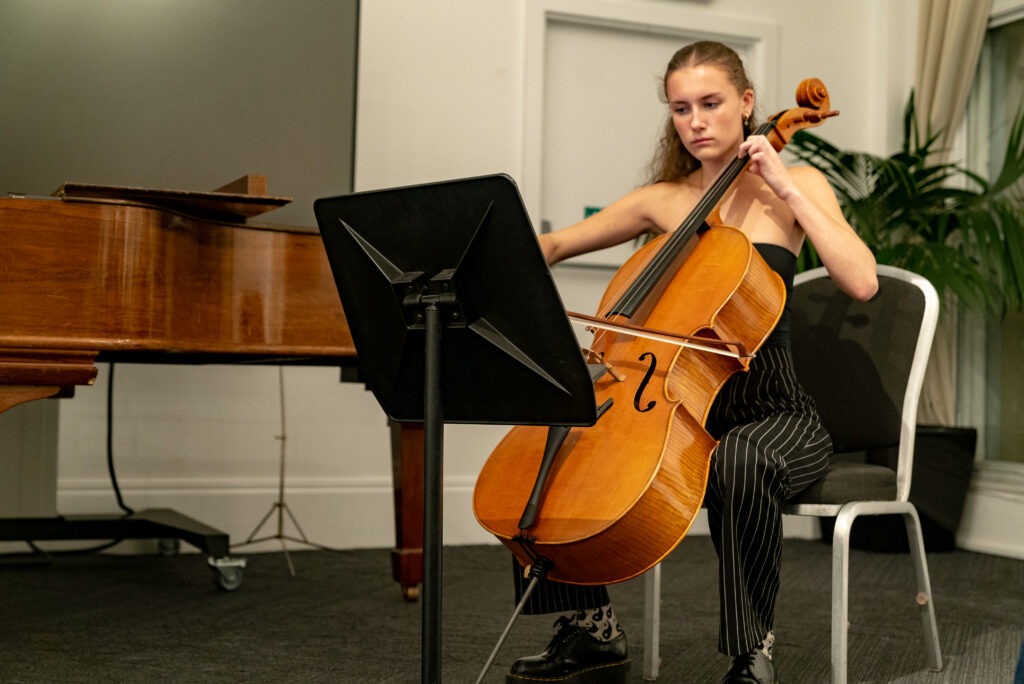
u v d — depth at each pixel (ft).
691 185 6.63
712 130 5.99
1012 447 12.36
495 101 12.32
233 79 8.73
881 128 13.69
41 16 8.02
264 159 8.85
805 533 13.00
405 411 4.77
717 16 13.16
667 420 4.83
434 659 4.20
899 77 13.71
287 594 8.96
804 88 6.55
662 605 8.66
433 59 12.07
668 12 12.97
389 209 4.27
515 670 5.65
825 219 5.72
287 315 7.02
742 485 5.12
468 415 4.54
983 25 12.56
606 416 4.99
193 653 6.84
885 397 6.12
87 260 6.20
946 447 11.78
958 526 11.92
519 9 12.42
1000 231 12.17
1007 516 11.78
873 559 11.35
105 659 6.64
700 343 5.26
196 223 6.64
